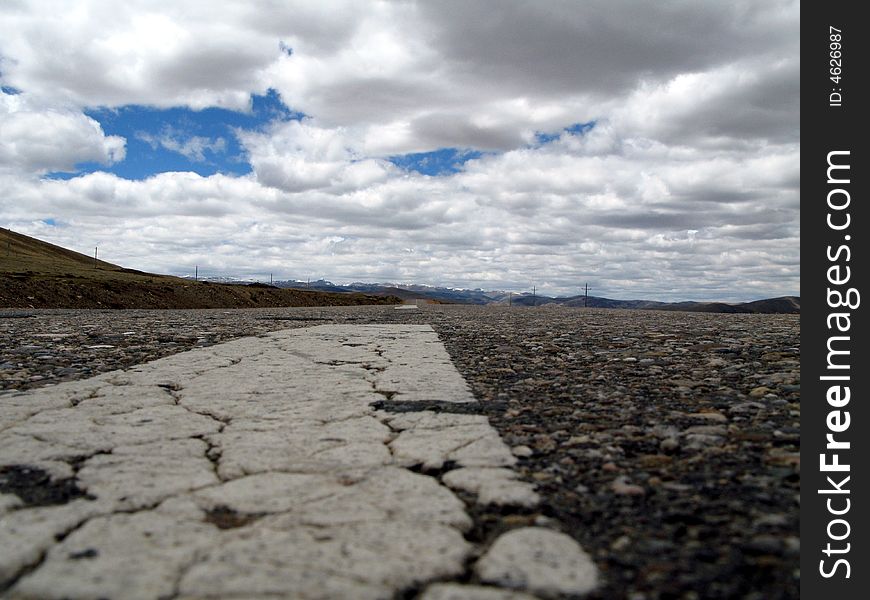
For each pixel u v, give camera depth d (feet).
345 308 130.41
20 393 16.28
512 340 31.50
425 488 8.93
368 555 6.70
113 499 8.44
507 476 9.36
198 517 7.83
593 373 19.58
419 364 22.13
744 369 19.66
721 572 6.39
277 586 5.99
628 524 7.59
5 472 9.62
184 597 5.80
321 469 9.82
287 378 18.86
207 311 97.81
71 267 268.82
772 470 9.62
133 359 24.21
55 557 6.63
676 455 10.47
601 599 5.87
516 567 6.43
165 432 12.13
